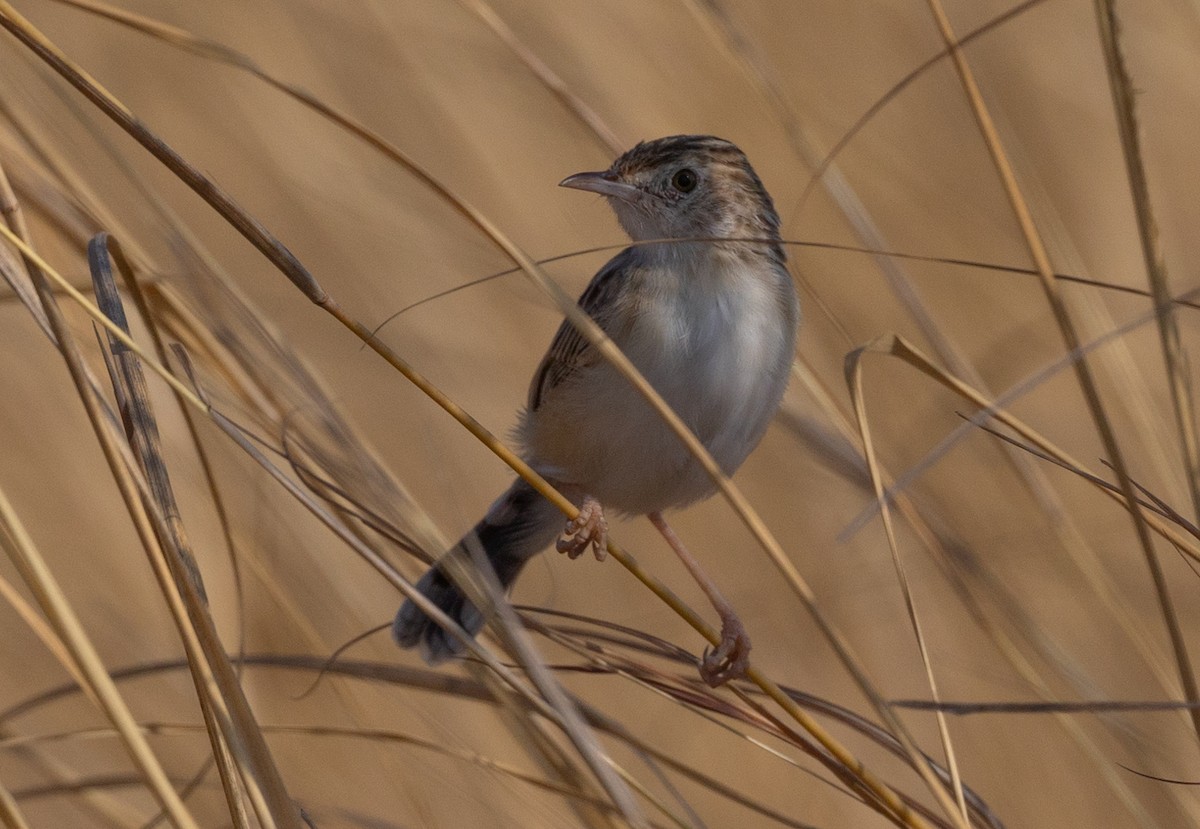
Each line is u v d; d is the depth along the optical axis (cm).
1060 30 1388
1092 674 930
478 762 637
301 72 1270
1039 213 894
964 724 1013
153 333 623
